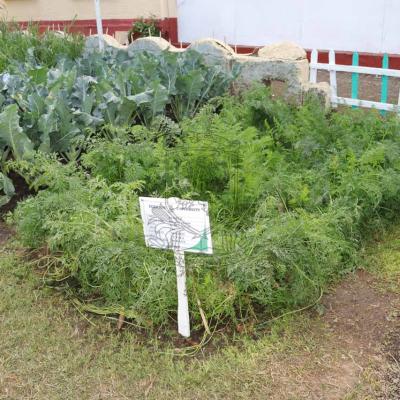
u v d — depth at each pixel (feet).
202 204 8.62
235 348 9.28
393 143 13.98
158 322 9.93
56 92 15.39
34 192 15.11
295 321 9.92
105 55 22.18
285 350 9.26
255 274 9.53
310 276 10.16
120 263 10.03
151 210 9.11
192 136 13.39
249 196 12.15
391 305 10.36
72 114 15.20
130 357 9.17
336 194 12.50
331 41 28.19
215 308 9.68
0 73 19.98
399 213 13.33
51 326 10.05
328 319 10.01
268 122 16.28
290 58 19.13
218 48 20.84
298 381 8.63
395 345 9.35
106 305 10.38
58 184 12.13
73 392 8.58
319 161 13.87
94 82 17.56
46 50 23.81
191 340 9.55
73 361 9.14
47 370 9.02
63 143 15.12
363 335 9.61
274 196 12.02
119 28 34.78
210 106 15.69
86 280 10.67
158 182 12.95
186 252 10.02
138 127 14.15
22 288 11.10
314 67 20.76
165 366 8.98
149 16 33.65
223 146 12.57
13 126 13.94
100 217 10.71
